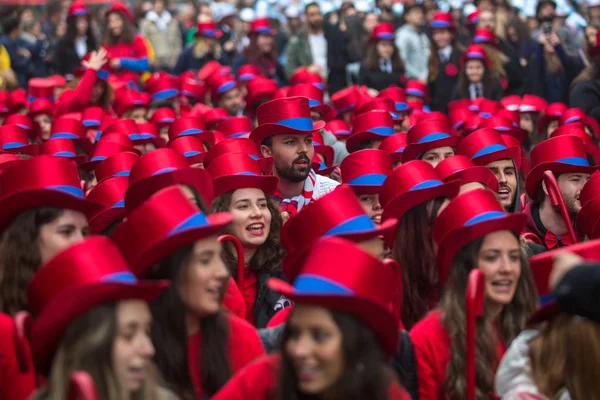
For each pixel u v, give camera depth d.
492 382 8.46
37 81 23.77
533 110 21.42
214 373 7.85
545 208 12.92
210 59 30.30
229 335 8.09
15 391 7.81
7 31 30.11
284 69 30.45
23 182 8.41
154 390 6.69
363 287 6.45
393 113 19.78
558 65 25.42
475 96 24.31
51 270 6.56
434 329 8.51
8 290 8.27
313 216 7.96
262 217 11.24
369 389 6.50
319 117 19.17
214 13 34.78
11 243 8.34
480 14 26.11
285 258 8.09
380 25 26.30
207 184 9.82
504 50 25.77
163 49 33.72
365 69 26.50
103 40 28.80
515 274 8.62
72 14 27.48
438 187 9.88
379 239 8.09
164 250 7.44
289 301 11.27
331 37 29.92
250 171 11.28
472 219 8.55
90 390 5.99
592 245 6.96
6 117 21.61
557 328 6.89
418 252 9.88
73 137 17.58
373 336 6.57
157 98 23.17
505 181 14.06
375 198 12.35
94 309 6.43
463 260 8.56
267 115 13.62
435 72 26.50
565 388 6.89
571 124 17.34
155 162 10.22
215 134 16.53
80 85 20.59
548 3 26.97
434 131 14.81
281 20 36.56
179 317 7.55
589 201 11.28
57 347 6.55
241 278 9.96
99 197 10.80
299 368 6.52
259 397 7.00
